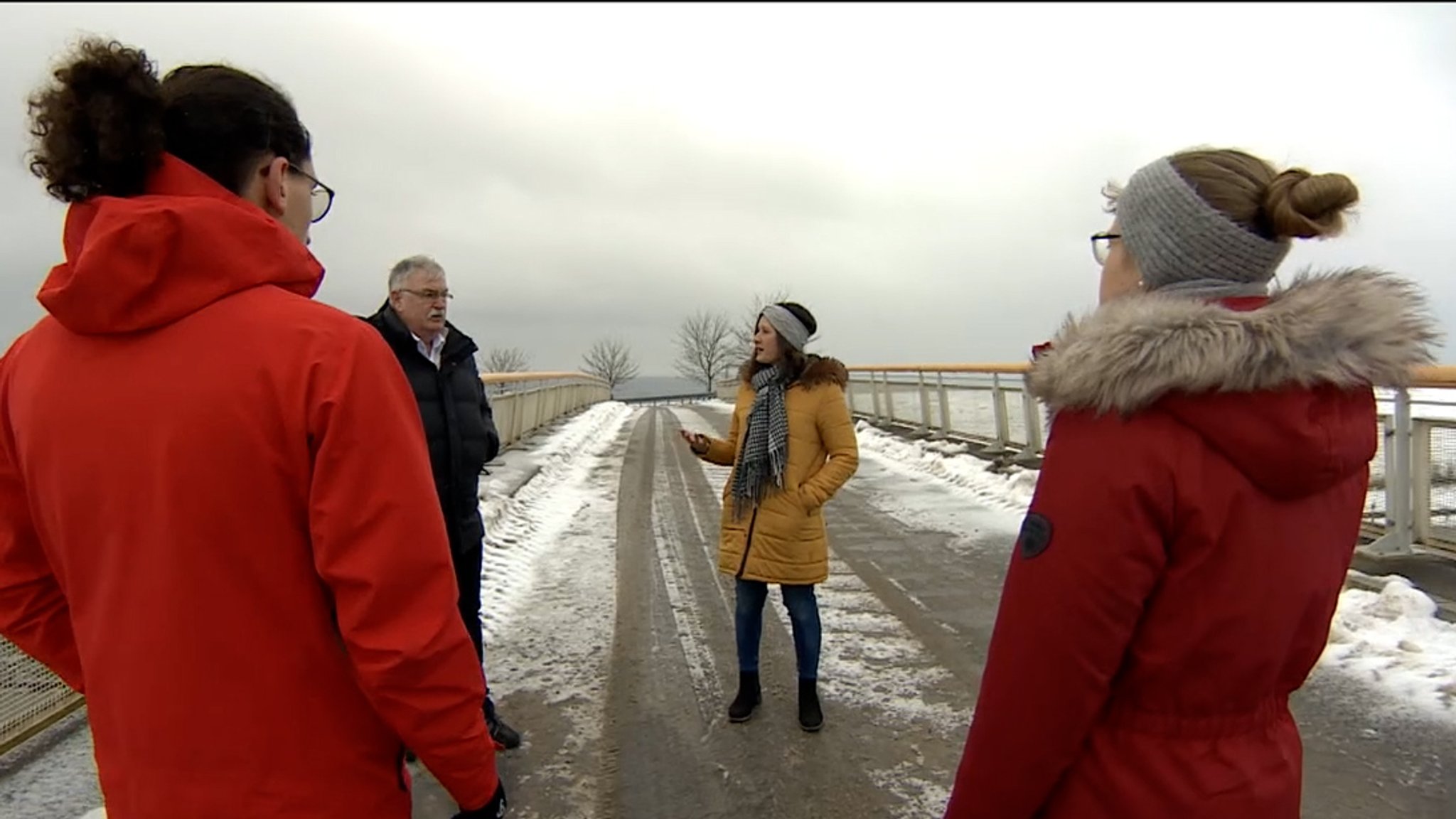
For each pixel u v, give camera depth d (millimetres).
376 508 1230
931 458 12180
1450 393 5672
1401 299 1265
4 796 3119
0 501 1408
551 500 9609
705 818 3172
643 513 9039
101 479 1219
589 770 3525
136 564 1216
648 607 5711
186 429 1178
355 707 1339
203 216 1214
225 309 1227
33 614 1458
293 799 1263
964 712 4031
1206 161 1329
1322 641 1378
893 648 4875
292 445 1213
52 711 3699
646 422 22688
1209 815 1260
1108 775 1301
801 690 3869
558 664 4688
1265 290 1336
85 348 1248
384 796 1384
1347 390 1244
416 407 1373
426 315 3307
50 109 1230
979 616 5418
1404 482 5918
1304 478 1206
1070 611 1220
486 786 1393
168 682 1212
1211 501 1198
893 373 17828
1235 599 1224
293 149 1444
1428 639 4492
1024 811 1324
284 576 1241
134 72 1250
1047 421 1364
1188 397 1190
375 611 1224
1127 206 1395
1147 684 1289
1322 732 3684
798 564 3742
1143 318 1201
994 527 8109
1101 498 1209
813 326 3838
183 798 1228
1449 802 3123
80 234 1264
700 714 4039
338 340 1262
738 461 3861
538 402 16734
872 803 3258
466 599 3607
